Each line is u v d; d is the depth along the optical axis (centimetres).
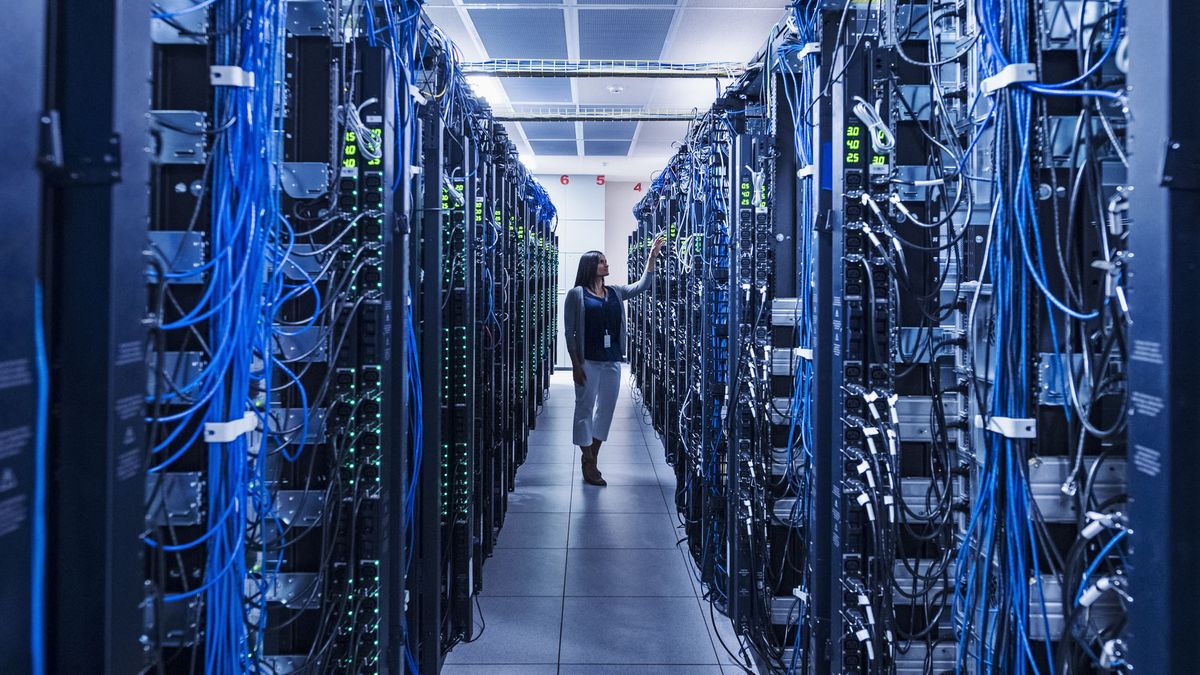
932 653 215
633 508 545
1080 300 162
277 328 197
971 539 181
